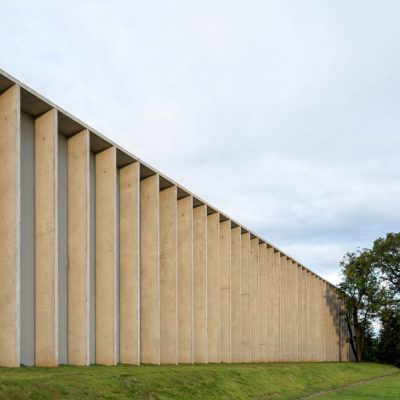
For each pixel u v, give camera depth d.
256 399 21.25
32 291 18.91
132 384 16.47
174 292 27.77
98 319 22.47
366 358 65.44
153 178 26.66
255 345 39.78
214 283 33.72
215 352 33.12
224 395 19.77
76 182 21.28
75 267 20.84
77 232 21.00
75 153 21.47
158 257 26.11
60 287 20.45
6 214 17.48
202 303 31.78
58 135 21.19
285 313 48.12
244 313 38.34
